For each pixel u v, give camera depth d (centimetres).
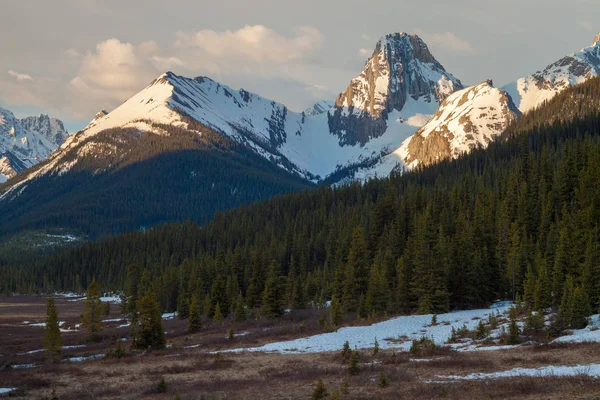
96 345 9275
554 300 7538
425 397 3766
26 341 10188
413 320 8406
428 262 9106
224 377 5428
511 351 5406
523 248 9488
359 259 10712
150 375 5875
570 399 3262
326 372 5191
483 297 9281
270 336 8619
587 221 8888
